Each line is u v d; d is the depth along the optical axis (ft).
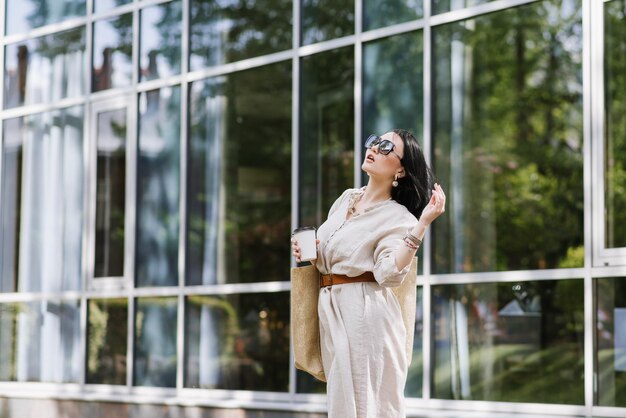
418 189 18.15
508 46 27.71
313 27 32.09
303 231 17.80
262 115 33.32
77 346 38.04
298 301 18.28
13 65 40.96
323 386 30.94
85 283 37.93
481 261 27.81
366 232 17.72
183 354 34.76
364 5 30.81
